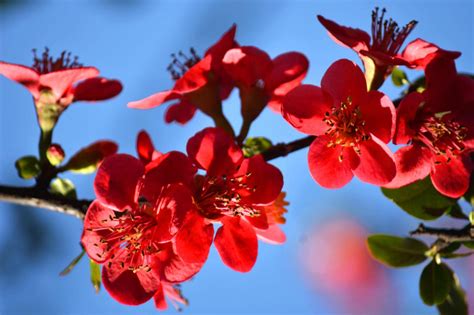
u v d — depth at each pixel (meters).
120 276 0.51
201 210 0.52
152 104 0.54
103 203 0.51
